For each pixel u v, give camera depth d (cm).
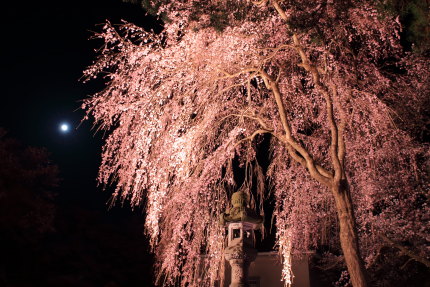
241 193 1083
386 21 978
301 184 1180
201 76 970
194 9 891
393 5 848
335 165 848
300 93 1109
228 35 920
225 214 1079
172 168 923
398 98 1213
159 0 927
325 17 886
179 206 1002
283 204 1148
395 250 1446
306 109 1112
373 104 1022
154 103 925
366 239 1336
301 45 954
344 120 922
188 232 996
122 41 960
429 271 1450
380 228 1291
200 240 1030
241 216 1054
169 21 984
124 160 913
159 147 937
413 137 1264
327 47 955
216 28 894
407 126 1265
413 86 1246
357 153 1152
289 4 848
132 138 930
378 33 1056
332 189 841
